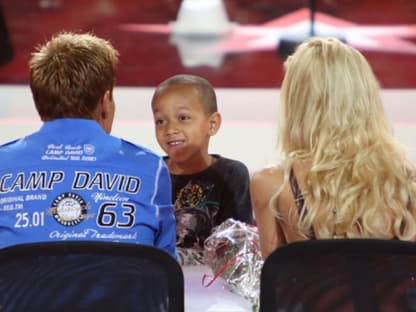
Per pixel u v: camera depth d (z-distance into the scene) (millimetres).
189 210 7562
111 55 5410
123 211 5008
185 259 7004
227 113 18875
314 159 5199
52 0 19156
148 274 4141
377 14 19375
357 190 5105
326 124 5223
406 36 19391
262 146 17719
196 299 5844
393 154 5281
